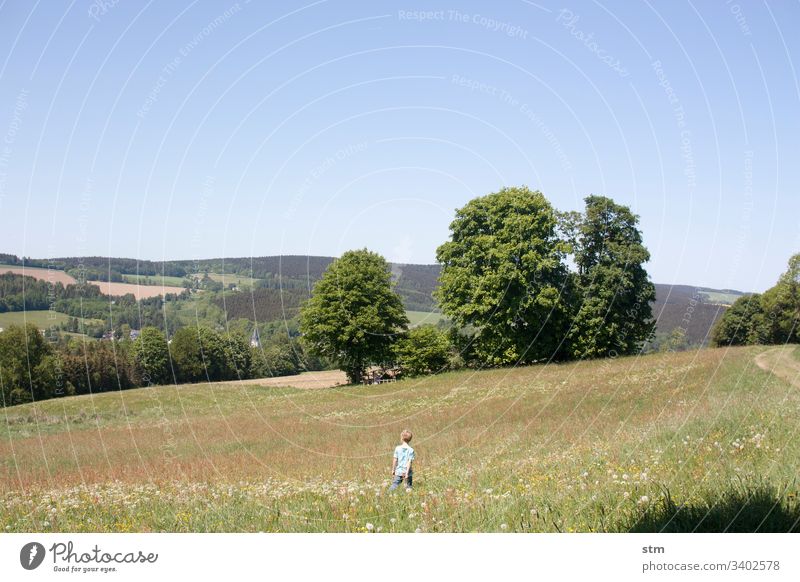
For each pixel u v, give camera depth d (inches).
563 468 494.9
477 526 326.6
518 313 2044.8
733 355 1573.6
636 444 549.3
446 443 833.5
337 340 2466.8
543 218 2069.4
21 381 2032.5
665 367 1487.5
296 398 1886.1
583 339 2100.1
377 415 1380.4
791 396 744.3
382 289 2522.1
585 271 2210.9
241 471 679.1
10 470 850.8
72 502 485.7
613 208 2226.9
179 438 1154.7
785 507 298.0
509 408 1187.9
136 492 527.5
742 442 461.1
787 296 2519.7
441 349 2362.2
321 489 505.0
